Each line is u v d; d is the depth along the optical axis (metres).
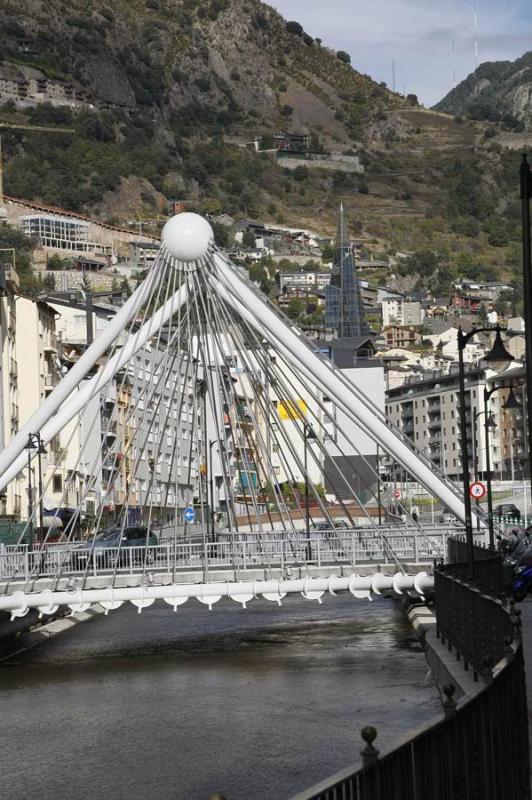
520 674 13.87
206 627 52.50
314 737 24.50
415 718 26.12
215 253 49.91
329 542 49.50
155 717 28.45
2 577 42.94
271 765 22.03
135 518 110.44
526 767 13.62
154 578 42.78
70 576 42.72
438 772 9.81
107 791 20.77
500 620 18.98
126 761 23.30
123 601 41.81
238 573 43.06
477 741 10.98
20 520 87.12
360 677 33.59
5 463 49.88
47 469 96.31
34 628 51.66
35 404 97.62
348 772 8.15
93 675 37.28
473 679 22.78
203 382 56.44
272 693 31.53
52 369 105.19
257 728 26.05
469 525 37.44
